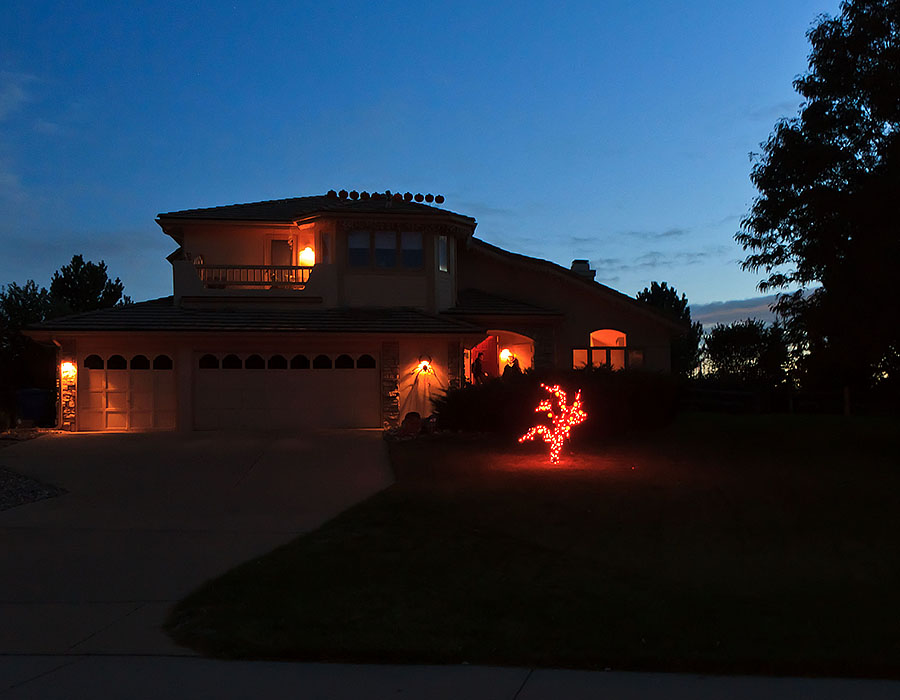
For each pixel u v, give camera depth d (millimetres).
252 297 23203
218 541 9500
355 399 22016
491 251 26266
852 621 6465
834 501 11805
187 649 5965
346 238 23578
